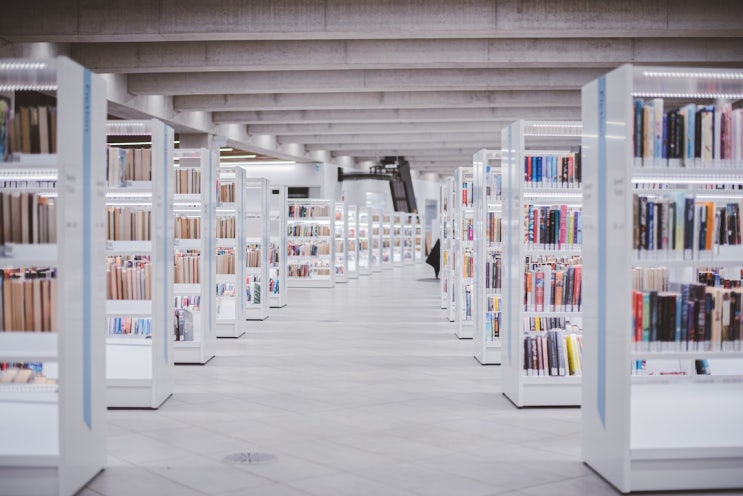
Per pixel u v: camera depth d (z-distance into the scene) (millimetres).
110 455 5445
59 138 4461
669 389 5367
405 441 5836
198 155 9156
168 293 7359
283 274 16875
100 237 5148
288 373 8734
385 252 32844
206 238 9375
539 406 7000
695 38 12594
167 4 10656
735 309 4926
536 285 7051
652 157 4816
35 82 5039
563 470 5137
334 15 10633
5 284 4707
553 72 14758
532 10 10656
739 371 6059
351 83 14891
